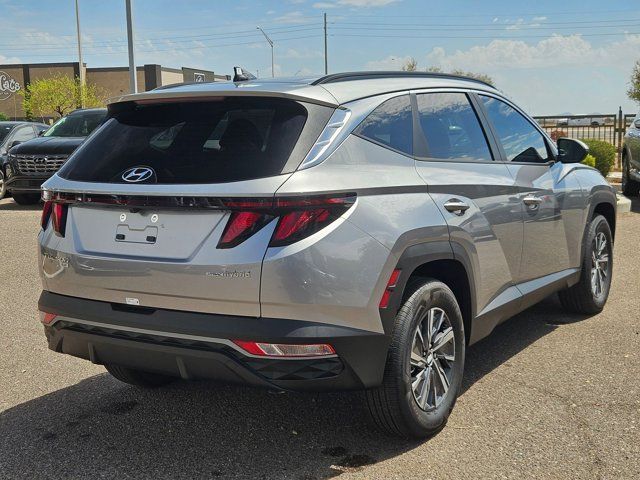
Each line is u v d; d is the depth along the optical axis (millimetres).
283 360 3143
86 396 4453
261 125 3373
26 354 5242
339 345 3201
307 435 3848
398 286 3439
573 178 5496
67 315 3594
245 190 3133
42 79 56781
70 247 3590
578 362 4895
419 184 3719
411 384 3553
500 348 5230
